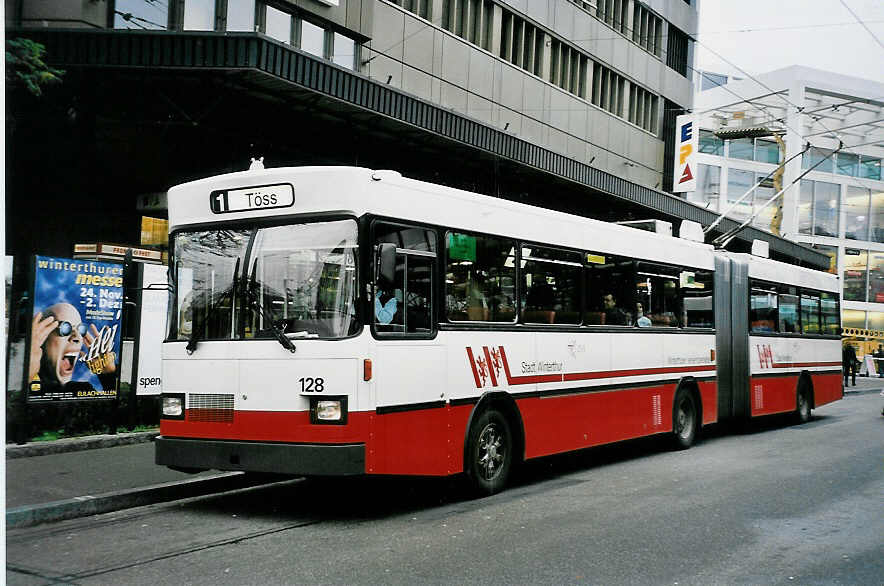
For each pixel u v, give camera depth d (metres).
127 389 11.80
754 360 15.57
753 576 5.81
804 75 52.94
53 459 9.80
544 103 26.12
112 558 6.15
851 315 56.97
